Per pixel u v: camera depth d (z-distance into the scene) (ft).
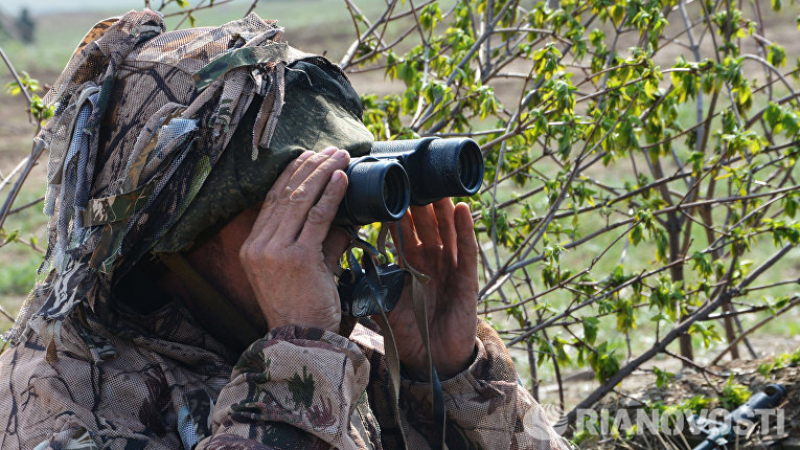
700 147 19.25
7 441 6.94
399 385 8.27
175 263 7.41
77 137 7.54
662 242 17.11
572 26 17.37
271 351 7.02
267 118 7.14
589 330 16.78
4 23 214.90
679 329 17.48
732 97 17.53
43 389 6.98
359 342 9.09
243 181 7.18
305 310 7.23
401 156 7.96
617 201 17.57
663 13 20.48
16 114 104.58
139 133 7.36
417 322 8.25
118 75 7.62
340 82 8.20
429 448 8.84
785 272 45.29
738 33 19.58
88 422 6.88
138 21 7.80
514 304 16.83
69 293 7.04
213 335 7.97
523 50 17.58
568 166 17.38
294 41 149.48
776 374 17.56
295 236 7.22
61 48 178.19
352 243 7.70
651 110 17.63
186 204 7.13
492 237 16.55
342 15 169.99
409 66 17.56
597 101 18.26
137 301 7.79
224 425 6.98
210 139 7.14
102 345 7.27
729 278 17.84
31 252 60.08
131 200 7.07
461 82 17.04
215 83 7.14
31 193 70.95
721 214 49.21
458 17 19.16
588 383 25.77
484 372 8.96
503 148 16.35
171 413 7.40
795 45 111.45
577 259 47.34
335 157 7.26
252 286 7.36
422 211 9.04
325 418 6.88
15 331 7.64
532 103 17.31
